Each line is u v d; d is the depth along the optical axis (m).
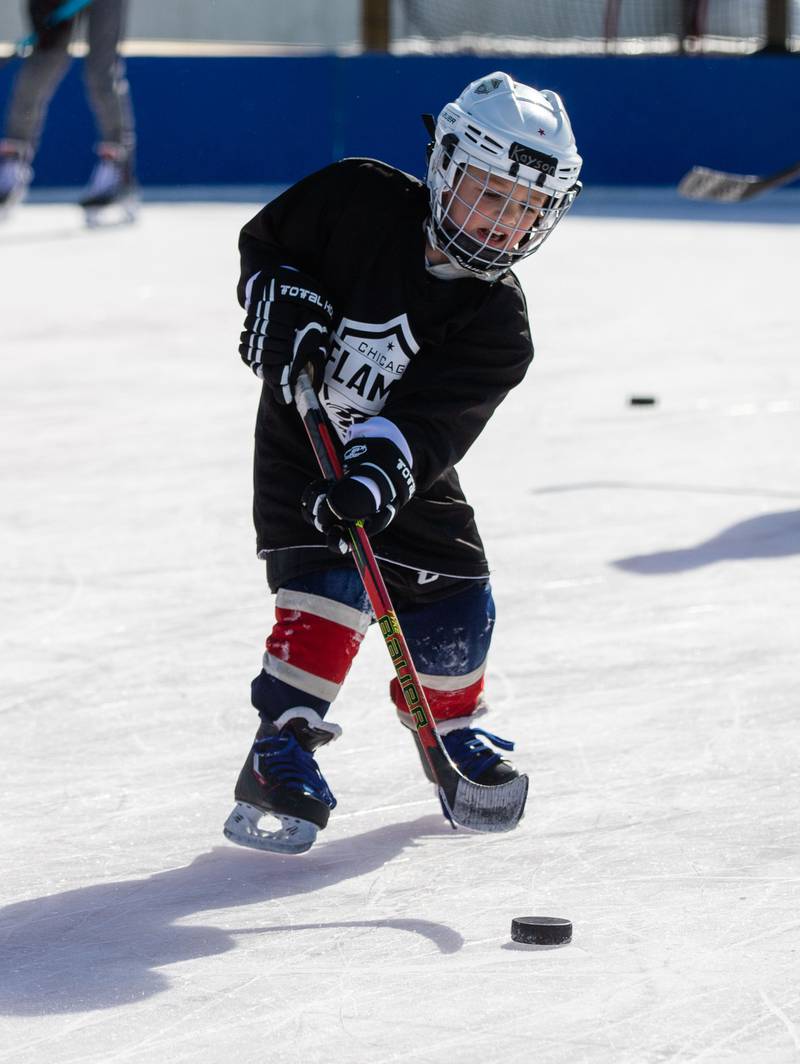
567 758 7.43
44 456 14.09
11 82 38.12
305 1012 4.99
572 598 9.99
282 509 6.44
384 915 5.80
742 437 14.83
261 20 56.94
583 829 6.61
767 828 6.57
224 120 39.28
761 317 22.06
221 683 8.50
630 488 12.92
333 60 38.88
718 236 32.53
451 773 6.10
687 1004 5.02
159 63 38.91
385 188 6.46
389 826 6.73
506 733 7.75
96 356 19.14
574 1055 4.69
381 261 6.33
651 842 6.45
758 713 7.97
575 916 5.75
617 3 42.53
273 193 39.44
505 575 10.51
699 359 19.00
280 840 6.25
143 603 9.92
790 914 5.72
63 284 25.19
